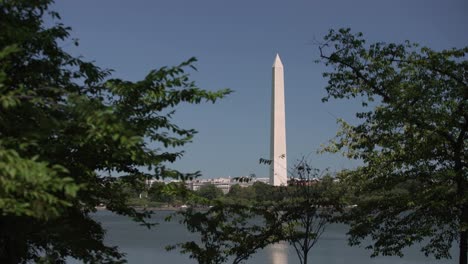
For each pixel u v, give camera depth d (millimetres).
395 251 16359
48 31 8227
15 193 6359
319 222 16406
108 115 6297
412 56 16234
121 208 10305
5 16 7555
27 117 7254
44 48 8266
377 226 16453
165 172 8844
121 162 9359
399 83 16156
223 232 14109
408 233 15812
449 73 15555
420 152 15930
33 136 6746
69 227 8609
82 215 9859
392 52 16438
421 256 41750
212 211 13555
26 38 7367
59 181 5828
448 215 16156
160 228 70375
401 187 17125
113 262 8984
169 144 8156
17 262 9344
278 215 14828
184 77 8359
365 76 16750
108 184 9992
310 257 41438
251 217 14727
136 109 8602
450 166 16469
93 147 7746
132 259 36031
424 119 15508
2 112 6855
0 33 6984
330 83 17141
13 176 5418
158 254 38781
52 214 6395
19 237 8289
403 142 16406
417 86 15453
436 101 15453
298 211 14977
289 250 43844
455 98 15383
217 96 8602
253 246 14742
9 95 6180
